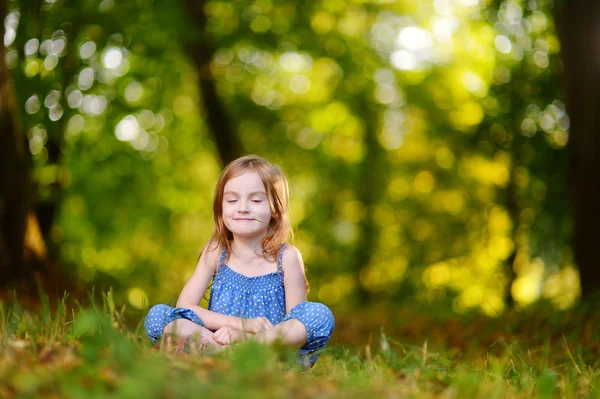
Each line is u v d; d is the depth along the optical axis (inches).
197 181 769.6
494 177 758.5
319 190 843.4
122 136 608.1
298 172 790.5
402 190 836.6
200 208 785.6
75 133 563.8
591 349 215.3
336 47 622.5
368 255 848.3
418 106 740.7
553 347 226.7
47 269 366.0
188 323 148.6
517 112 553.3
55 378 92.3
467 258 833.5
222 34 544.4
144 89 565.6
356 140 787.4
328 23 606.9
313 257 880.3
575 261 415.2
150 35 501.7
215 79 543.5
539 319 299.1
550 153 554.3
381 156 786.2
